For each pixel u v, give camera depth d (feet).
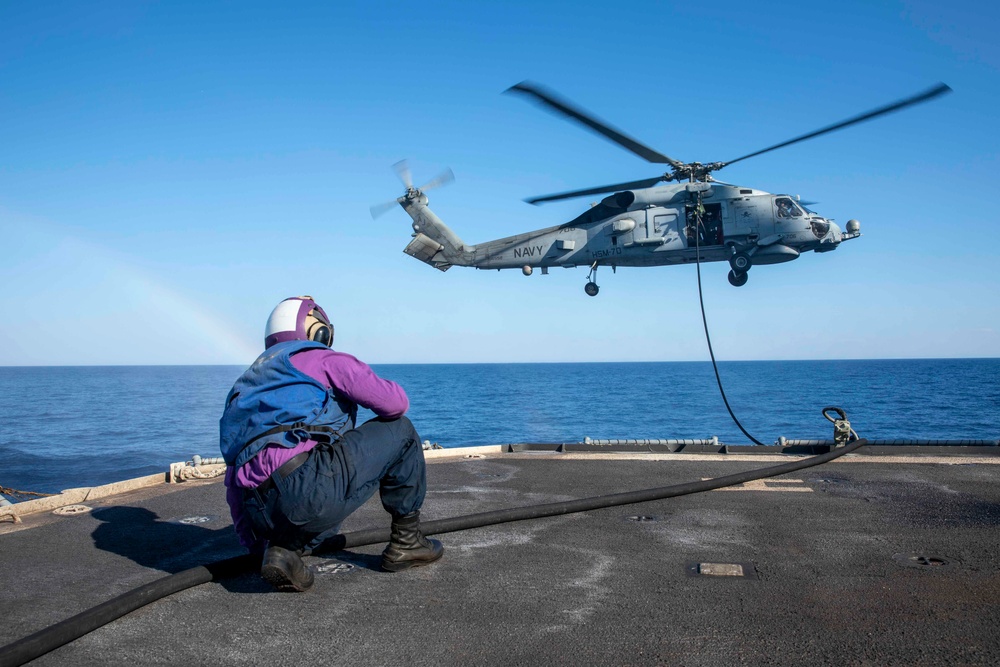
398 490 9.54
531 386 269.44
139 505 14.07
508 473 17.48
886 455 19.52
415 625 7.72
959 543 10.77
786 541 11.02
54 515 13.24
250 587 9.05
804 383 250.98
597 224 59.67
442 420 130.82
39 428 117.39
